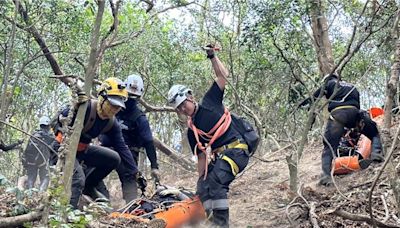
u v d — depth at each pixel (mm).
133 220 4395
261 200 6191
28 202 3992
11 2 6969
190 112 4953
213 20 9492
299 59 7941
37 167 6922
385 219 4598
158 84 11555
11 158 9586
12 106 9109
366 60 8578
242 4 7766
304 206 5098
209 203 4852
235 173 4902
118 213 4629
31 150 6883
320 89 6086
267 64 7957
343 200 5281
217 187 4844
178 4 7266
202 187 4910
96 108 4809
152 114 12641
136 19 9648
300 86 7996
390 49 6121
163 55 11539
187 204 4883
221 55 9508
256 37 7172
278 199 6074
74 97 3656
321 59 9109
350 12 8234
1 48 7598
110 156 5438
